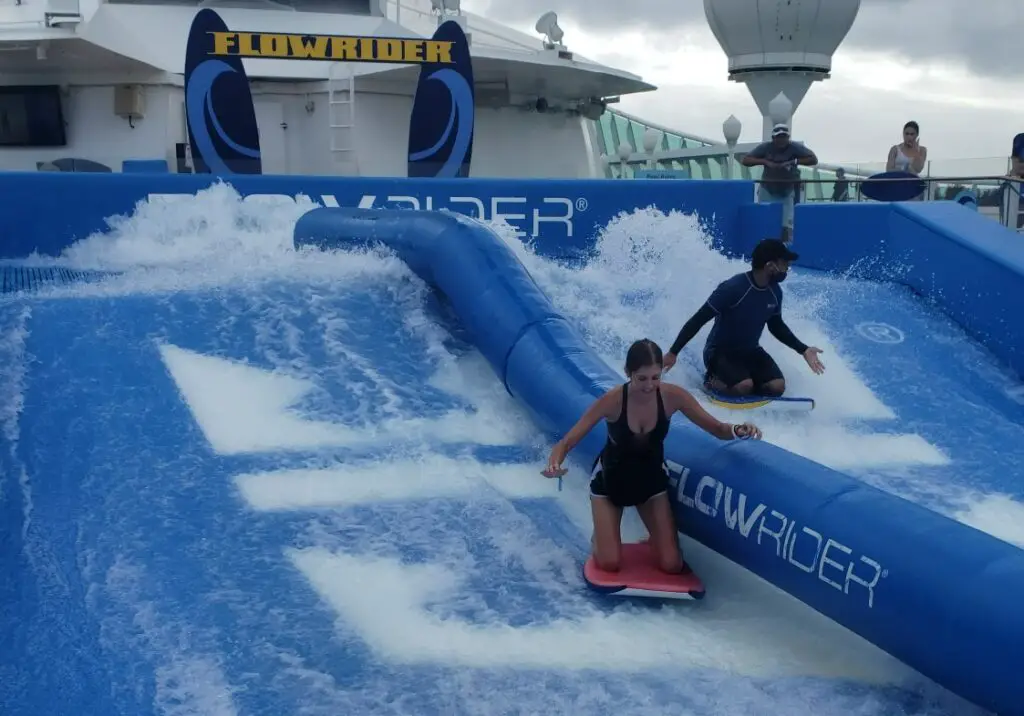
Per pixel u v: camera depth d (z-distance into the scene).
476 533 5.18
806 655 4.31
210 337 6.95
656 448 4.73
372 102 13.80
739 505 4.67
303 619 4.33
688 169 17.48
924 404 7.66
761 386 7.29
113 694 3.79
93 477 5.37
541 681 4.01
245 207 9.99
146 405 6.10
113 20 12.81
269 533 5.00
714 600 4.76
